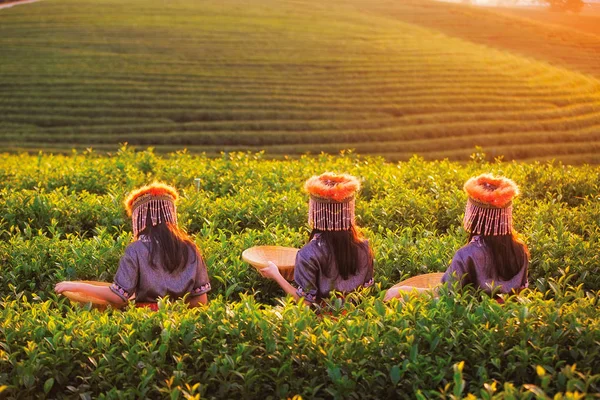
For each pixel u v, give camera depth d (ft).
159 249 18.06
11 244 23.59
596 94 166.50
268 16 237.04
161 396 14.14
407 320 15.14
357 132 134.62
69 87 150.20
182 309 16.35
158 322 15.31
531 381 13.87
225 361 13.74
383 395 13.79
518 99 157.58
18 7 220.84
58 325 15.40
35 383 14.24
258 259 20.79
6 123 130.62
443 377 13.70
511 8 338.95
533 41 240.94
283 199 29.84
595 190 35.78
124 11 223.30
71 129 129.90
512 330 14.55
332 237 18.13
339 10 266.36
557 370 13.83
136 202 18.38
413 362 13.51
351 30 223.92
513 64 189.16
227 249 22.90
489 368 14.15
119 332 15.14
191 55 178.91
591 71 199.93
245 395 13.66
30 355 14.26
